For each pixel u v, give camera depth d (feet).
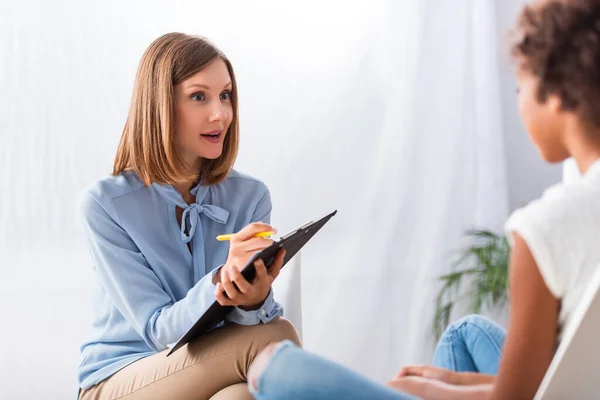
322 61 9.49
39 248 8.83
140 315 5.50
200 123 5.80
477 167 9.84
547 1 3.07
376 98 9.62
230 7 9.22
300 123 9.46
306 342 9.59
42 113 8.81
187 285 5.90
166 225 5.95
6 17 8.73
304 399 2.75
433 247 9.70
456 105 9.74
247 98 9.33
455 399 3.71
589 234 2.88
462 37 9.74
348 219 9.61
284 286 6.14
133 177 5.98
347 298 9.62
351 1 9.52
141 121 5.88
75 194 8.87
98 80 8.90
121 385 5.30
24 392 8.79
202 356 5.00
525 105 3.17
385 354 9.69
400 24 9.62
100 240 5.68
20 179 8.78
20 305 8.79
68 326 8.87
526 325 2.94
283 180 9.44
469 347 4.55
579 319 2.80
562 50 2.98
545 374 2.99
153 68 5.83
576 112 3.00
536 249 2.88
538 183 10.45
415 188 9.71
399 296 9.73
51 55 8.81
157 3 9.02
